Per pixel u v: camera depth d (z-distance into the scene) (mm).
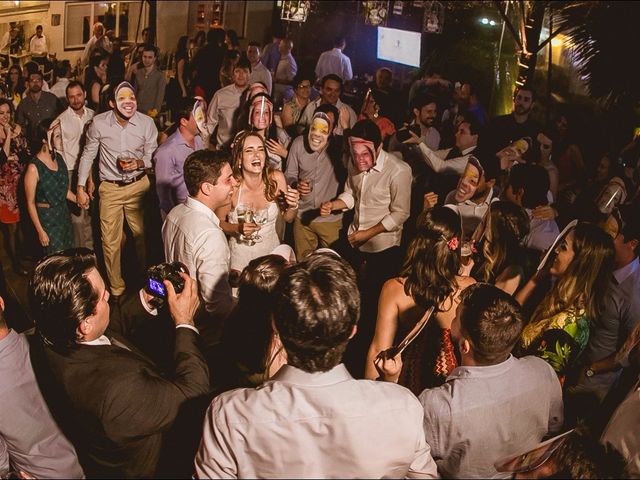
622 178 5098
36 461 2279
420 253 2953
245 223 4160
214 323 3496
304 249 5586
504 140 6031
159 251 6137
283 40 10508
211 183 3432
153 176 6734
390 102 6871
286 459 1823
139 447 2232
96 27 6707
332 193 5523
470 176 4562
